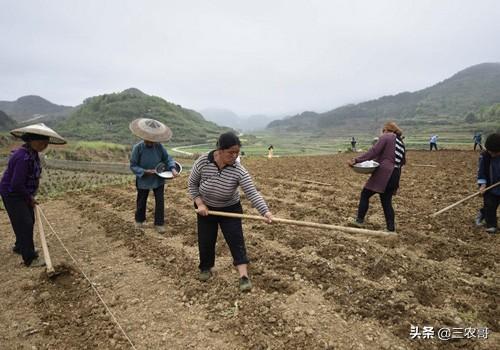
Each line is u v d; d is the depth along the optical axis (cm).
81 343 342
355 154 2628
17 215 494
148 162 616
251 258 509
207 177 395
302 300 398
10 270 506
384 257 500
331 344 326
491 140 562
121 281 462
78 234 651
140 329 361
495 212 592
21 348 339
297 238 574
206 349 328
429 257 504
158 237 614
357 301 392
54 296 430
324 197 886
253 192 395
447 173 1287
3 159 2786
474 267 469
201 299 409
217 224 434
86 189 1131
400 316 365
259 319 366
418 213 712
